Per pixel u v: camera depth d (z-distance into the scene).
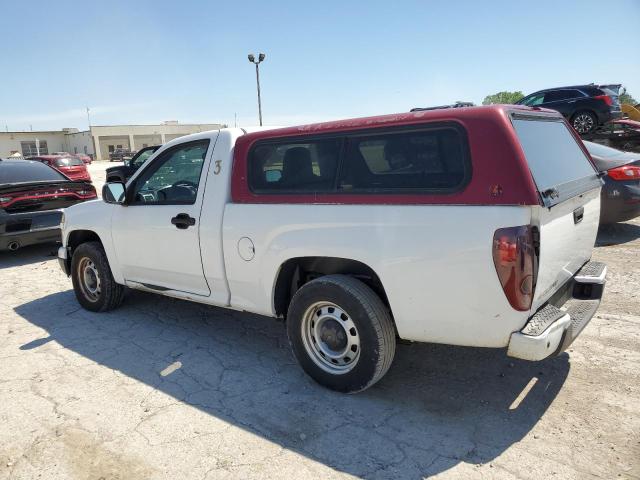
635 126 14.80
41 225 8.13
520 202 2.60
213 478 2.68
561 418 3.11
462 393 3.47
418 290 2.94
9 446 3.03
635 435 2.91
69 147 83.12
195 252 4.12
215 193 3.95
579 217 3.43
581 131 15.30
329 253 3.25
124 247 4.82
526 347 2.68
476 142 2.74
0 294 6.37
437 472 2.66
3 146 78.38
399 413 3.24
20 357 4.32
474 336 2.86
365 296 3.20
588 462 2.69
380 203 3.05
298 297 3.48
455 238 2.76
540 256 2.71
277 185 3.60
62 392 3.67
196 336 4.68
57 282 6.90
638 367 3.69
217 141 4.02
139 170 4.70
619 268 6.08
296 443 2.96
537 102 16.22
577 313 3.27
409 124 2.99
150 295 5.96
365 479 2.63
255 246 3.68
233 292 3.99
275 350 4.32
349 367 3.38
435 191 2.86
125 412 3.36
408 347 4.23
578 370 3.69
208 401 3.47
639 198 7.14
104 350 4.42
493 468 2.68
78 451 2.95
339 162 3.28
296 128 3.50
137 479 2.70
